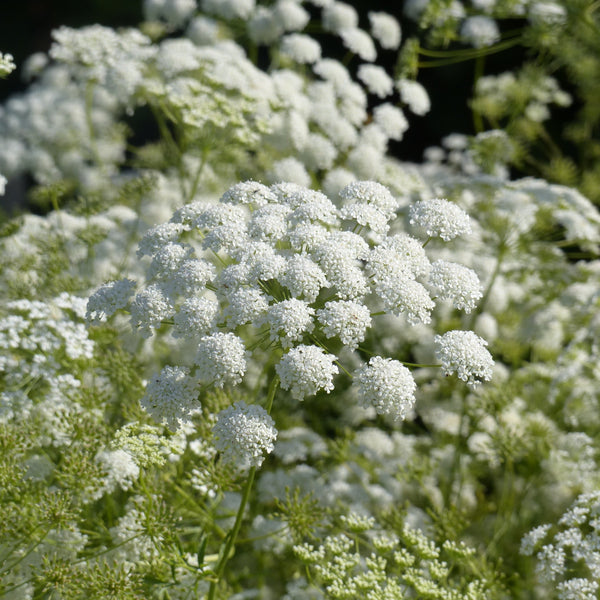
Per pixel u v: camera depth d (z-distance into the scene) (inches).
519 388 25.5
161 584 20.7
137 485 21.1
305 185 26.4
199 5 32.6
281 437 25.0
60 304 22.8
